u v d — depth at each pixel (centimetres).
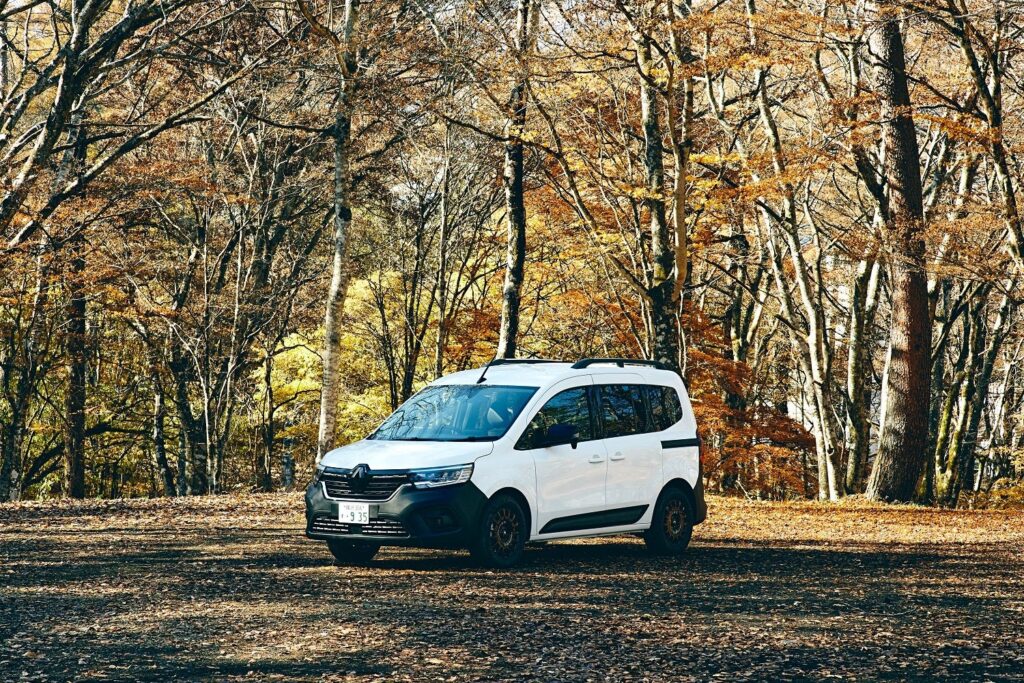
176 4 2067
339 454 1032
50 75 2042
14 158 2325
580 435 1082
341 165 2006
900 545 1336
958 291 3194
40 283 2766
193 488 3572
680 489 1173
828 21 1795
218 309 3180
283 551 1117
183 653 616
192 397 3831
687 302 2802
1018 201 2044
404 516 961
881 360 3638
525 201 2642
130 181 2564
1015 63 2384
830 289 3525
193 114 2880
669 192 1967
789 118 2764
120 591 848
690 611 773
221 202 2922
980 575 1041
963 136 1867
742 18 1750
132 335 3600
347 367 3928
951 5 1762
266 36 2647
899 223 2062
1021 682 573
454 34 1928
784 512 1825
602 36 1772
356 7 2033
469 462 984
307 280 3369
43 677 560
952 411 3219
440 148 2917
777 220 2445
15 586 877
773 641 668
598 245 2086
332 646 636
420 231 3206
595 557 1103
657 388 1183
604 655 620
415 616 736
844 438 3609
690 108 1808
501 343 2053
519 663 596
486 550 984
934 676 584
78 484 3325
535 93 1988
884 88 2253
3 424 3416
